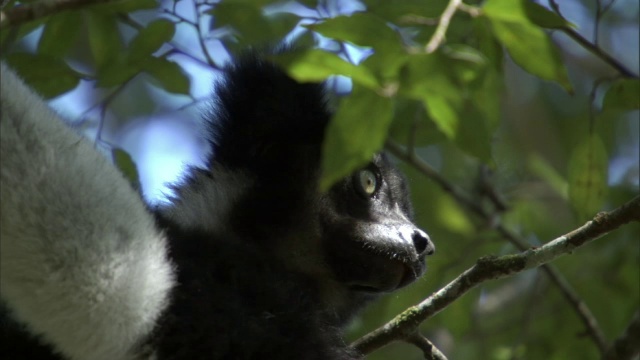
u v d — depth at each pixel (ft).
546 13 28.35
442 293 32.32
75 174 24.47
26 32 36.09
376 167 34.96
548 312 49.93
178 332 25.80
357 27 26.35
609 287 49.19
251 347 27.22
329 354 29.30
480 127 27.99
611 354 38.75
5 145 23.95
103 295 24.11
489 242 47.80
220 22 37.11
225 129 35.06
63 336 24.41
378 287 33.63
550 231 50.90
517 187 52.95
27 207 23.76
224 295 27.53
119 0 25.75
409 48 26.32
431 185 48.60
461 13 35.32
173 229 29.14
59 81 35.14
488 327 52.08
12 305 24.81
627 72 35.17
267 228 33.68
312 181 33.96
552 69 29.30
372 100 25.52
